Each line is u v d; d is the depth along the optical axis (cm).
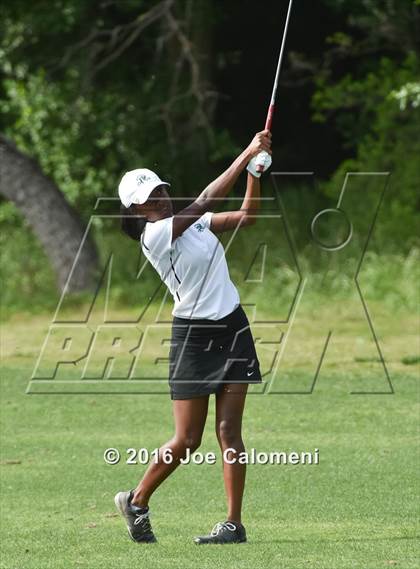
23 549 2120
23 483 2689
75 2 7281
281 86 8069
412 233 6322
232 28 7975
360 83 7150
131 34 7638
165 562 1980
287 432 3164
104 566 1967
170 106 7288
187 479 2720
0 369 4250
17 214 7462
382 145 6812
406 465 2778
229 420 2112
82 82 7438
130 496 2148
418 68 6994
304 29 7950
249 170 2134
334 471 2736
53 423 3350
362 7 7356
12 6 7406
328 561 1956
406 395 3662
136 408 3550
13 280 6391
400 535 2161
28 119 7569
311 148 8188
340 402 3572
